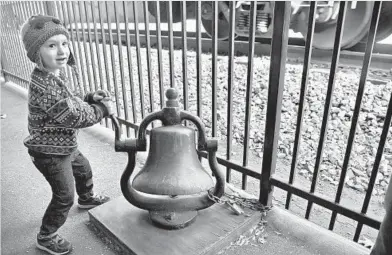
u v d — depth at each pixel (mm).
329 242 1885
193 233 1892
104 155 3096
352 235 2184
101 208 2121
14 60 5441
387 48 5586
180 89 5172
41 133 1701
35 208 2301
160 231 1907
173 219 1938
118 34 2980
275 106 1912
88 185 2219
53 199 1817
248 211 2098
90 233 2049
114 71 3234
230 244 1927
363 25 5148
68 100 1638
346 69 5230
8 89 5617
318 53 5816
